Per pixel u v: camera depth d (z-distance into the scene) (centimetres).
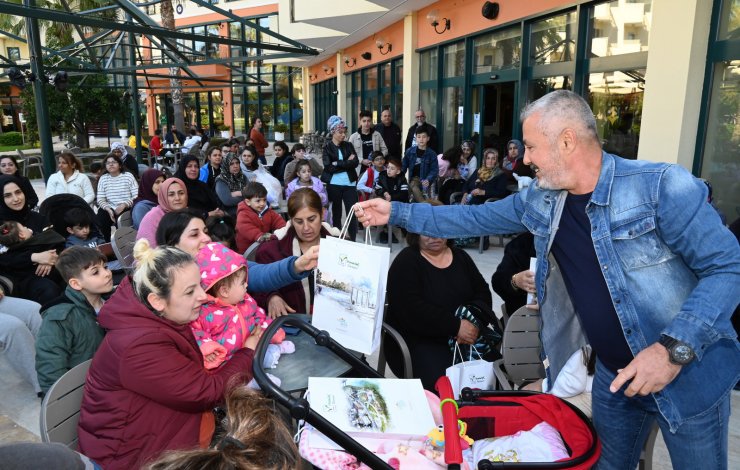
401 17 1075
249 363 188
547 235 164
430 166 716
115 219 650
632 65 502
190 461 76
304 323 178
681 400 144
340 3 1065
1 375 337
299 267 227
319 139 1995
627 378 129
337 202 694
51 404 165
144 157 1662
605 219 145
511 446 155
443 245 256
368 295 176
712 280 130
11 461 83
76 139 1864
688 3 412
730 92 405
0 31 827
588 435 153
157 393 162
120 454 164
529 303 234
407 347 238
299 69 2458
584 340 186
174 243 274
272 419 92
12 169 603
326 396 167
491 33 779
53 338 242
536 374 239
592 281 154
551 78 649
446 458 131
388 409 162
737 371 146
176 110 2039
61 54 927
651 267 143
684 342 125
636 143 508
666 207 136
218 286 202
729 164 412
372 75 1434
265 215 465
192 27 2575
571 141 143
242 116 2648
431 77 1005
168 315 169
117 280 388
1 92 2858
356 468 148
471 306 258
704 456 148
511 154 688
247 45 855
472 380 219
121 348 160
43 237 374
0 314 300
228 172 654
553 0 611
